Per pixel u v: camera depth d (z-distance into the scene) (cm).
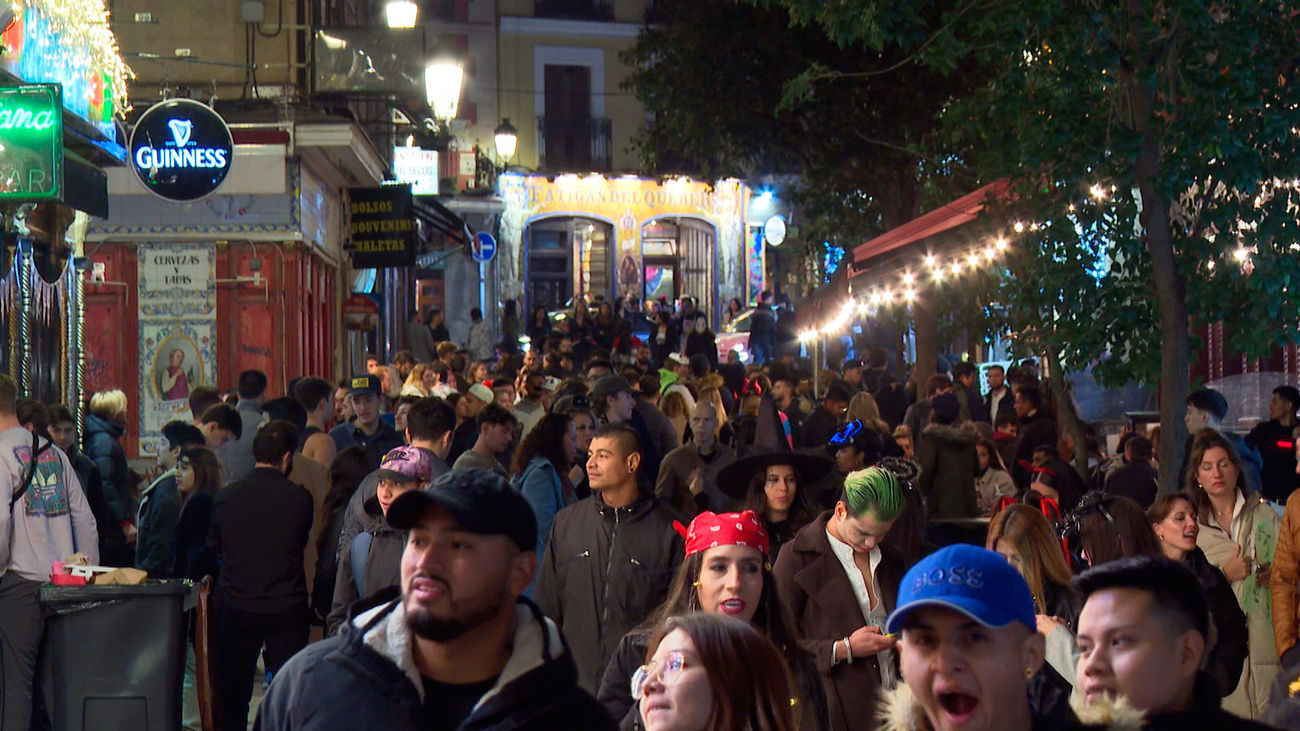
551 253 4697
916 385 2083
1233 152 945
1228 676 613
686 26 2616
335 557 871
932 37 1126
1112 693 343
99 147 1295
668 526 684
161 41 1839
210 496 933
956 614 304
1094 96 1027
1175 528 634
